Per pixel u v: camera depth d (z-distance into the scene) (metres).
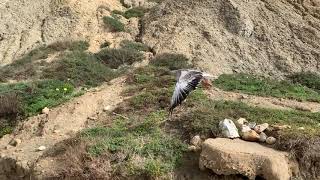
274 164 10.69
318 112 14.69
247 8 26.14
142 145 12.22
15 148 14.23
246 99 15.50
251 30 25.16
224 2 26.50
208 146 11.30
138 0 30.97
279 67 23.17
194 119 12.84
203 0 27.08
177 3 27.73
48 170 12.20
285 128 12.15
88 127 14.30
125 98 15.88
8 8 29.38
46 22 28.03
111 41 26.36
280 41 24.48
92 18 28.34
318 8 25.97
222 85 17.25
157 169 11.38
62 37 26.92
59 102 16.59
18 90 17.75
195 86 6.71
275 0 26.53
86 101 15.86
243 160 10.80
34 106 16.45
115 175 11.52
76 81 20.48
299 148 11.38
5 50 26.11
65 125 14.88
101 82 20.83
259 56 23.91
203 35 25.19
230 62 23.66
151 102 14.84
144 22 27.83
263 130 12.27
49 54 24.58
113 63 23.69
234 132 12.05
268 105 15.12
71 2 29.08
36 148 13.75
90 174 11.55
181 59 23.36
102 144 12.26
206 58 23.59
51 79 20.16
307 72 22.36
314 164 11.28
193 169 11.45
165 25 26.47
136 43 25.80
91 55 24.19
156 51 24.69
